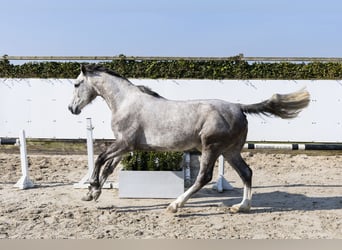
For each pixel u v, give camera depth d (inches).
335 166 327.6
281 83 369.4
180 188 230.1
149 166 233.8
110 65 386.3
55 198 233.5
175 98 377.7
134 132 202.2
